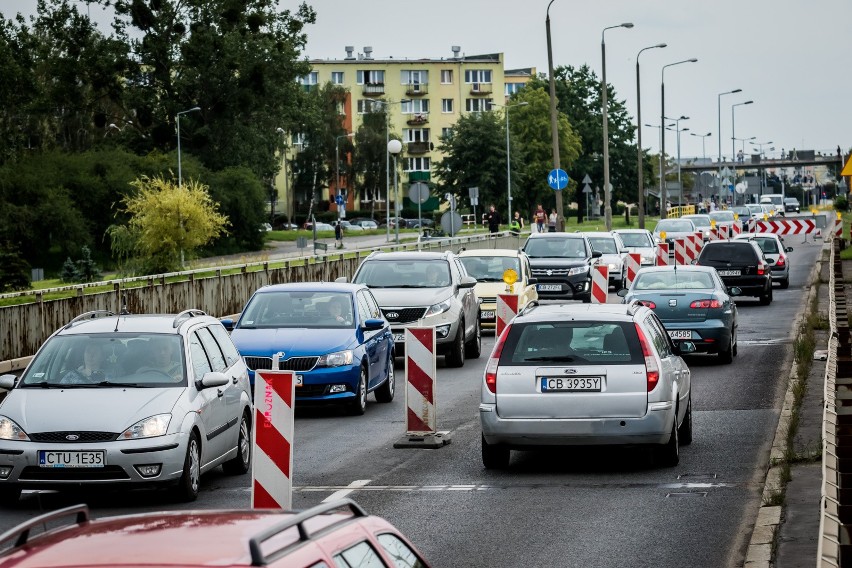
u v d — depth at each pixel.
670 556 18.50
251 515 8.59
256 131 184.25
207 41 173.25
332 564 8.04
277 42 175.75
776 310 71.00
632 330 26.17
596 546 19.23
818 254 129.62
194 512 8.82
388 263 51.84
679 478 25.19
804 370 39.56
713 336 46.53
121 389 24.41
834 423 20.05
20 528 7.91
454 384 43.66
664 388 25.81
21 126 189.00
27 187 158.12
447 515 21.86
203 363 26.09
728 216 148.88
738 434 30.62
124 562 7.21
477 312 53.59
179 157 158.62
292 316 38.06
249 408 28.09
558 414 25.62
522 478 25.62
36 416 23.56
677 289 47.81
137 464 23.19
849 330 36.28
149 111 175.00
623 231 107.94
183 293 57.91
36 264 156.62
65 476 23.14
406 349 30.61
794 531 19.31
